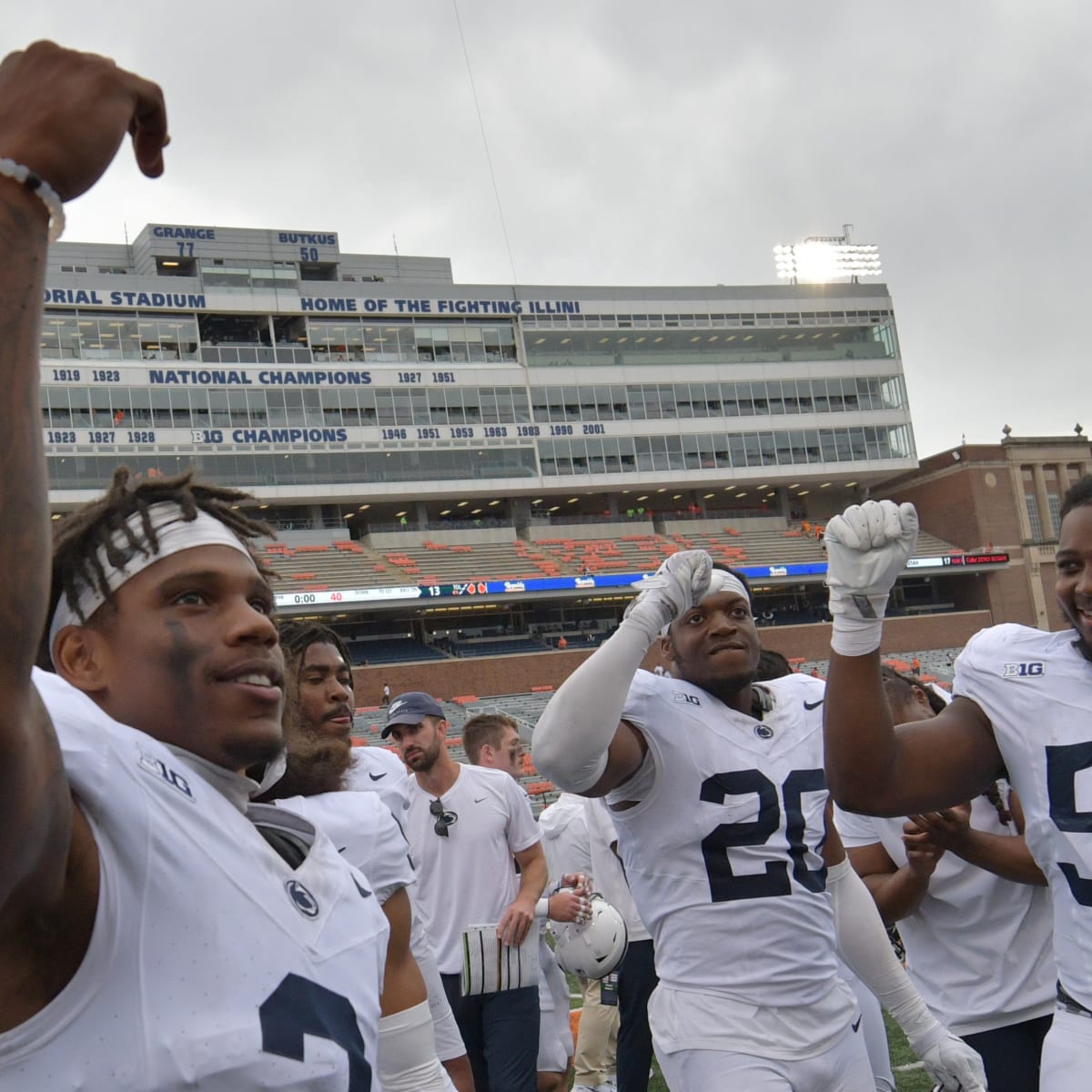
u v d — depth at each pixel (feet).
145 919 4.54
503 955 17.87
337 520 175.32
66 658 5.61
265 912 4.99
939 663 166.40
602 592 161.17
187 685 5.41
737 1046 11.82
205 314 172.14
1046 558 185.06
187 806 4.89
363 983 5.42
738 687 13.01
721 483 188.65
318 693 13.39
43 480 3.76
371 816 9.70
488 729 24.14
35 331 3.75
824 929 12.59
